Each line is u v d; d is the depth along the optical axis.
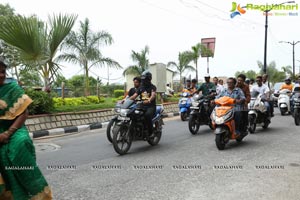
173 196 4.52
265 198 4.41
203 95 10.54
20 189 3.44
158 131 8.35
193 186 4.94
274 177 5.36
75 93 17.47
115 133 7.02
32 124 10.13
